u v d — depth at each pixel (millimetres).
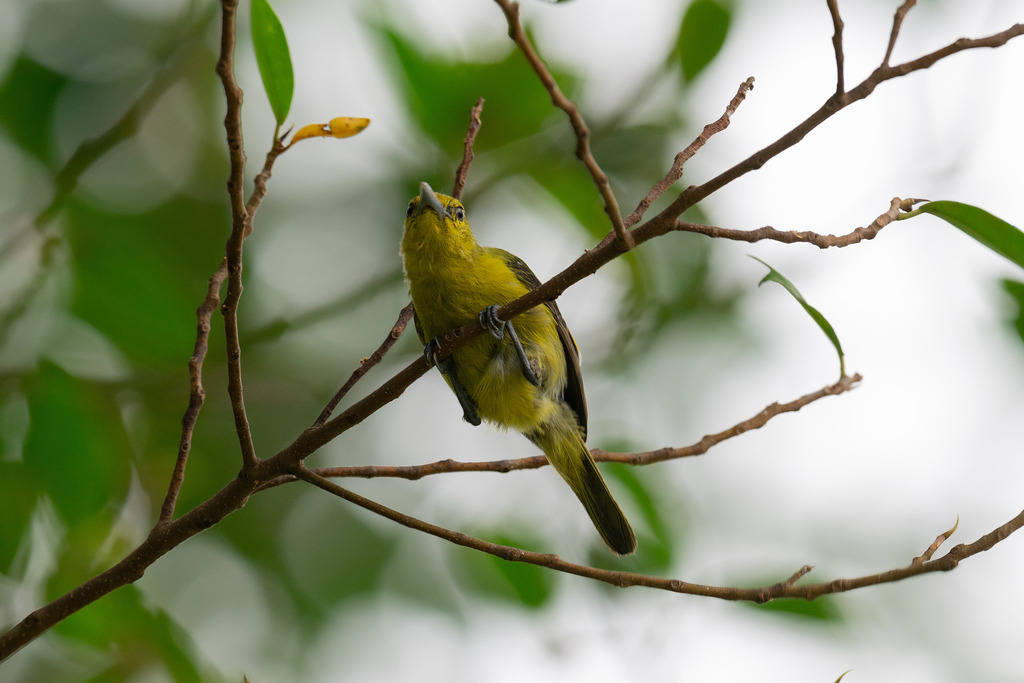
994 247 6129
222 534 12070
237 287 5598
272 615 11695
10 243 10148
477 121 8086
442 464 7305
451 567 10469
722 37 11766
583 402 10008
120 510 9742
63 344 10156
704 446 7852
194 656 8734
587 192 11609
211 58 12320
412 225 9430
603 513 9688
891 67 5340
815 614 9109
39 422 8594
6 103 11461
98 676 8656
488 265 9375
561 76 11008
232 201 5262
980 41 5258
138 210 11930
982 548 6082
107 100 11914
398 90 10594
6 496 8453
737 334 13055
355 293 12703
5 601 8570
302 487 12461
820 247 5883
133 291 10203
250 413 12375
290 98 5551
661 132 12391
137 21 12133
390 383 6527
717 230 5852
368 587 11742
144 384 11328
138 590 8734
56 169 11375
